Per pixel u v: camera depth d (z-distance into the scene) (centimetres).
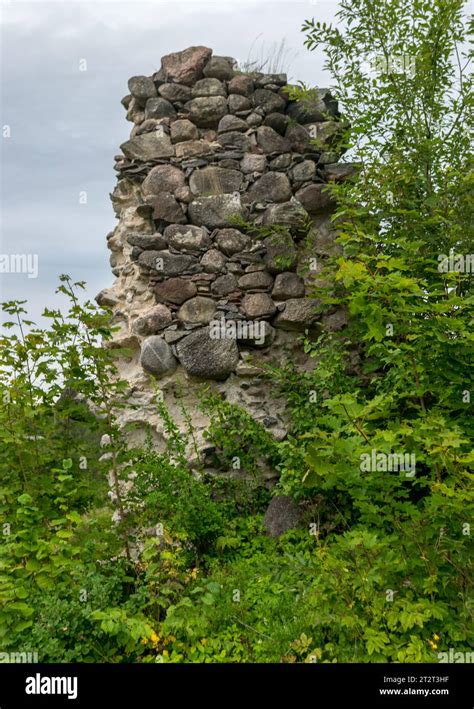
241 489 573
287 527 512
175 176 653
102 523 452
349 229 505
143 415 604
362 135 568
